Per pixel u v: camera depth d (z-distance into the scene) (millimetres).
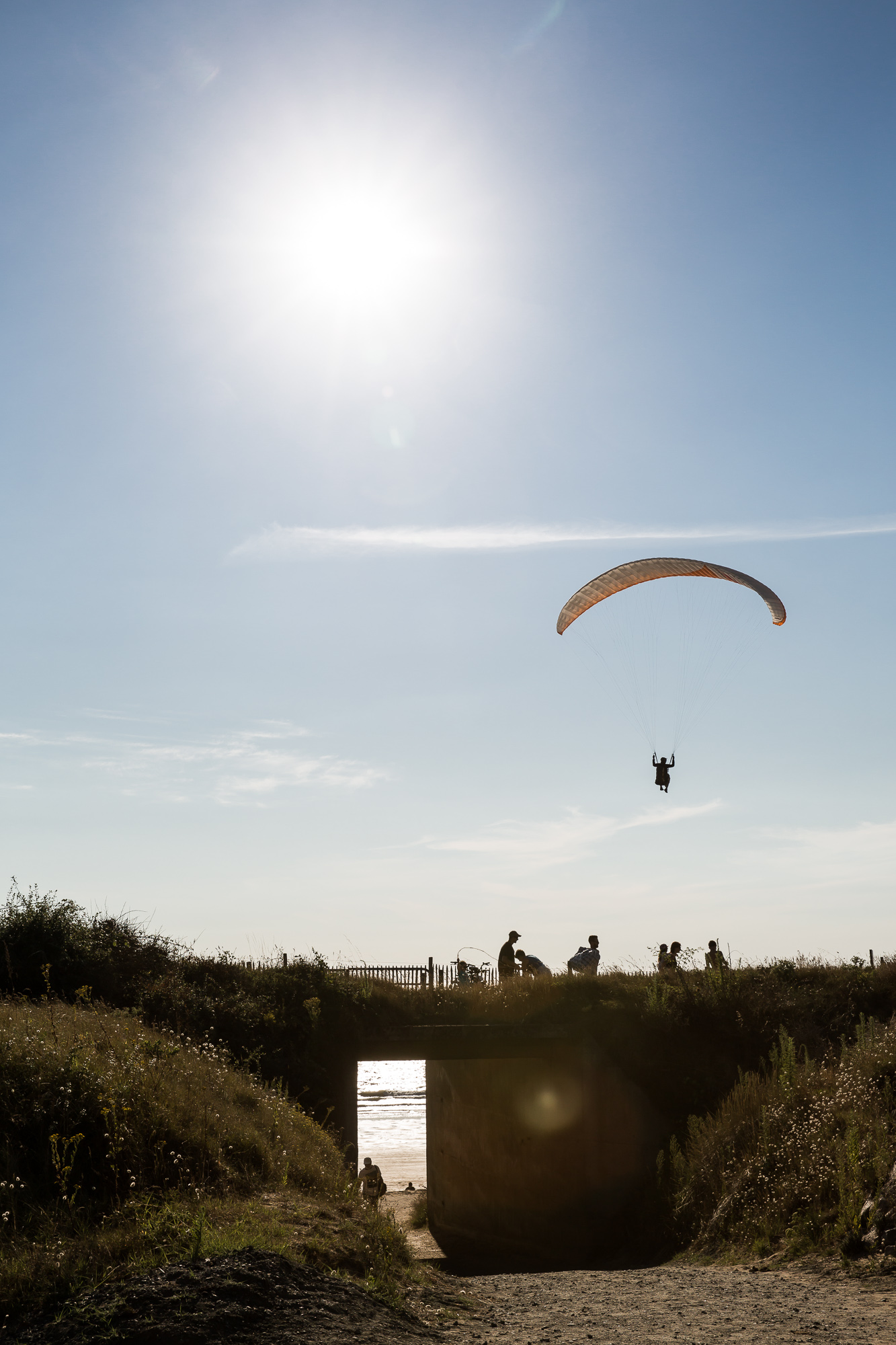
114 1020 14672
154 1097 10125
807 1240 11336
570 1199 20781
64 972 17672
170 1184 8859
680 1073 20250
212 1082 12445
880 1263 9883
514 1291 10039
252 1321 6215
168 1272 6727
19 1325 6176
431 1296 8438
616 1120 20109
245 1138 10336
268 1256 7203
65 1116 9102
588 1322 7965
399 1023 20281
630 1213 18469
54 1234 7512
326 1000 19844
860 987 21719
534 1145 22703
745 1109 16094
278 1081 17234
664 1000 21109
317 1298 6879
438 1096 29453
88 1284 6672
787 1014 21109
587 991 21812
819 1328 7539
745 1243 12664
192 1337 5902
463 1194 27031
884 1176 11086
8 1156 8359
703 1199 15125
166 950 19859
